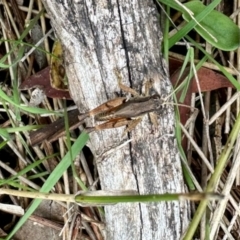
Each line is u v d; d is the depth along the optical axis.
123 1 0.27
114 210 0.29
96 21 0.27
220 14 0.30
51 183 0.30
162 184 0.29
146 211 0.29
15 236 0.32
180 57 0.31
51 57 0.30
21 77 0.32
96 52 0.28
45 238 0.32
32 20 0.31
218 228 0.30
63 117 0.30
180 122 0.30
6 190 0.29
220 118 0.31
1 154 0.32
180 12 0.31
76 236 0.31
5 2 0.31
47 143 0.32
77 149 0.30
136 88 0.28
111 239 0.29
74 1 0.27
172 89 0.28
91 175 0.32
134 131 0.28
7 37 0.31
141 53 0.28
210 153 0.30
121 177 0.28
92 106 0.28
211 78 0.30
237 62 0.31
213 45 0.30
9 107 0.31
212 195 0.23
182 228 0.29
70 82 0.29
